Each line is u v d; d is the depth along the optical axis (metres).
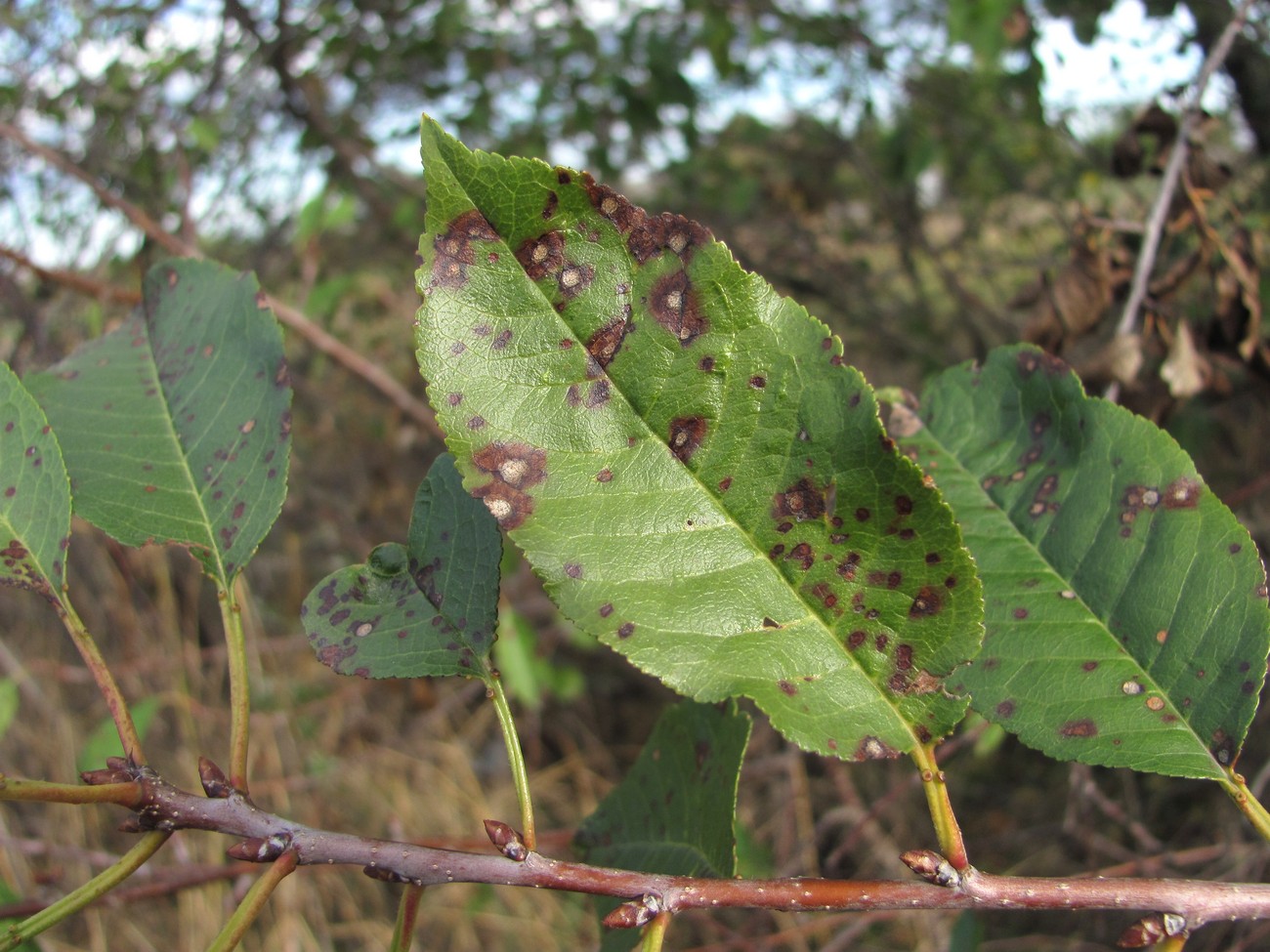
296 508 0.54
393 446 0.51
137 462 0.13
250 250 0.48
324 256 0.49
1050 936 0.40
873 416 0.11
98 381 0.14
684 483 0.11
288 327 0.38
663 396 0.11
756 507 0.11
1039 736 0.12
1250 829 0.38
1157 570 0.13
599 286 0.11
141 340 0.15
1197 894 0.11
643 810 0.14
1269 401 0.34
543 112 0.51
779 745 0.48
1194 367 0.23
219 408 0.14
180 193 0.42
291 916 0.45
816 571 0.11
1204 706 0.12
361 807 0.50
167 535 0.13
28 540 0.12
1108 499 0.13
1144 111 0.26
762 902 0.11
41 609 0.51
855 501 0.11
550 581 0.11
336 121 0.49
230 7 0.42
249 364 0.14
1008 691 0.13
